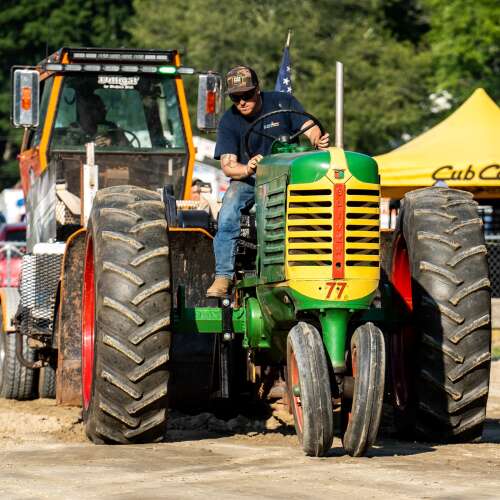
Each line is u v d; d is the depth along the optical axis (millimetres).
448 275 16594
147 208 16922
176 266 19531
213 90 26125
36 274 21469
